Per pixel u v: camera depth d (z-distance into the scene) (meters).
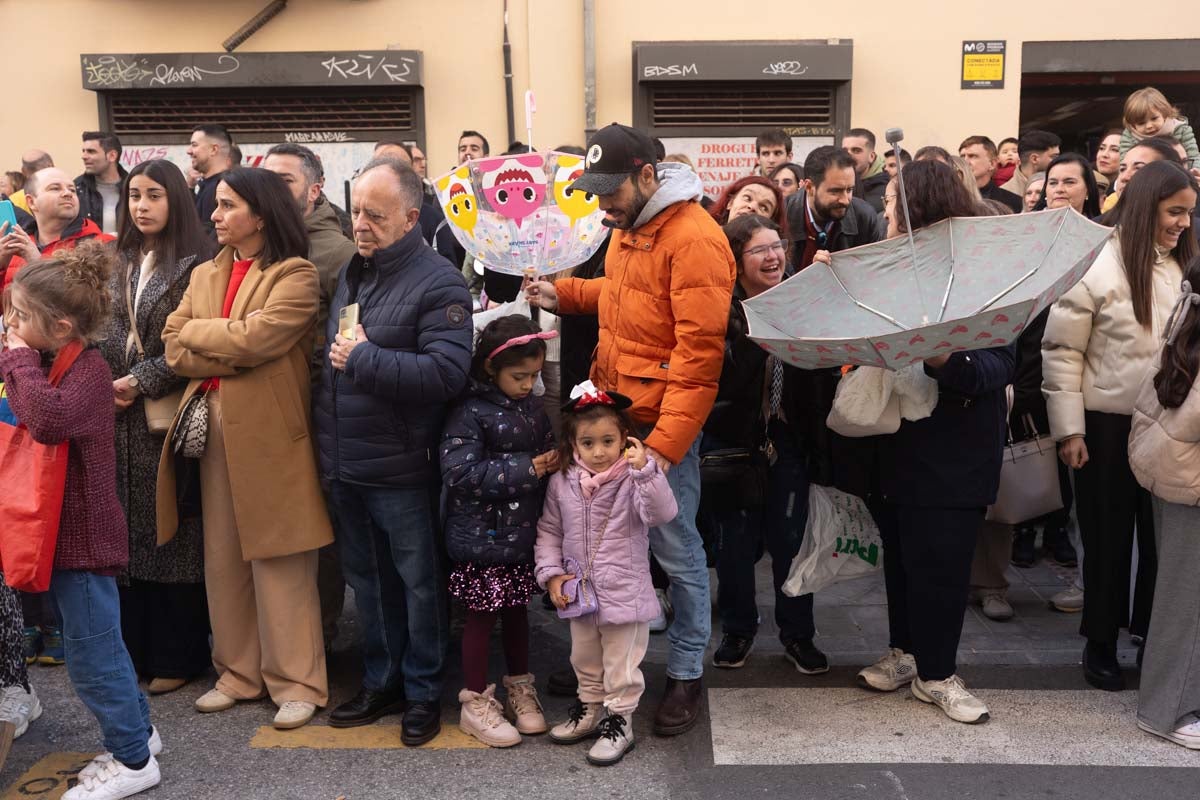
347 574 3.73
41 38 8.16
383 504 3.52
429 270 3.45
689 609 3.59
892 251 3.47
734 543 4.02
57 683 4.10
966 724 3.61
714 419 3.78
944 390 3.49
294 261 3.66
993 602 4.65
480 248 3.78
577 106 8.16
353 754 3.50
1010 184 7.02
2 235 3.98
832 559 3.88
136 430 3.87
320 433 3.62
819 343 3.01
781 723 3.64
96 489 3.09
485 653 3.62
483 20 8.11
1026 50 8.14
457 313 3.43
